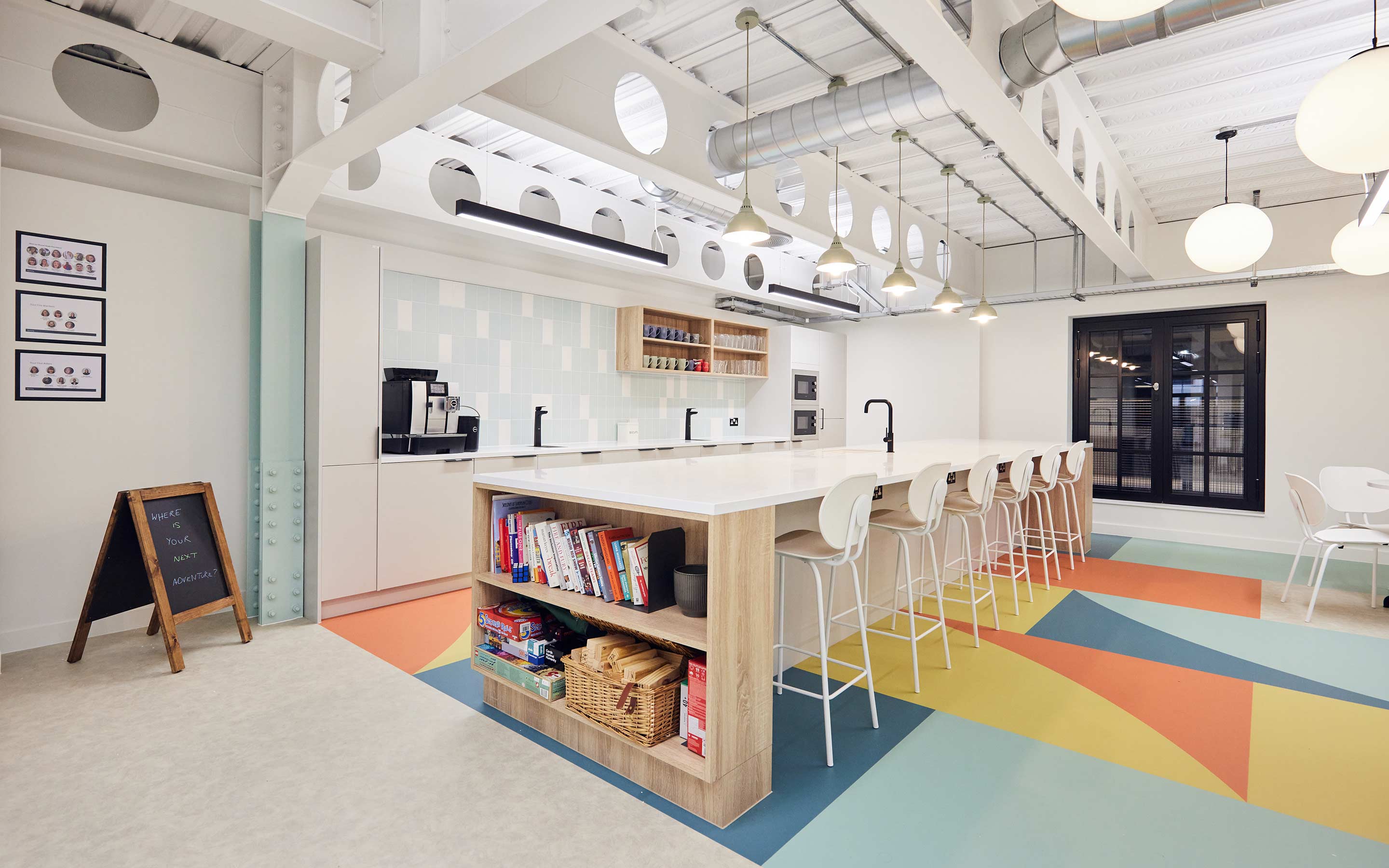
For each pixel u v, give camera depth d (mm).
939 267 6809
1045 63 2424
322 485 3670
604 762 2203
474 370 4957
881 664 3121
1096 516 6812
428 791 2035
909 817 1925
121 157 3393
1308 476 5719
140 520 3010
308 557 3711
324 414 3678
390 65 2488
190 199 3613
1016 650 3330
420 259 4508
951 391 7613
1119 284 6344
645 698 2018
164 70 3293
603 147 3102
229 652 3188
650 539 2203
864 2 1964
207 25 3115
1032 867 1704
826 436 8000
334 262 3727
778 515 2896
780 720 2537
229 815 1897
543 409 5277
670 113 3424
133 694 2703
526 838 1819
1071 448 5098
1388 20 3084
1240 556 5637
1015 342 7238
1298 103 3941
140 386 3418
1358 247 3701
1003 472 4898
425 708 2609
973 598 3367
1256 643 3436
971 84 2520
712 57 3371
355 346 3820
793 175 5176
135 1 2947
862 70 3492
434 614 3824
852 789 2072
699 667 1964
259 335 3756
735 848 1783
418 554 4113
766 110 3916
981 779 2131
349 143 2963
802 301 6965
